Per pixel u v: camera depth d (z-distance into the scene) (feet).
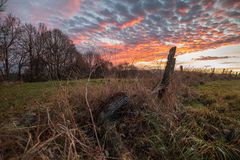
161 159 9.74
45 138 9.96
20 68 126.52
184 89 21.83
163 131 11.41
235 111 16.81
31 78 121.29
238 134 11.62
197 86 32.30
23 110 15.67
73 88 15.66
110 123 11.63
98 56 17.17
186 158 9.53
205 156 9.78
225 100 21.16
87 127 11.34
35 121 12.04
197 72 37.06
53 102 14.03
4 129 9.84
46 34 124.36
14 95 25.44
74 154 8.32
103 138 10.52
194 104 18.97
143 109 13.50
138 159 9.68
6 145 9.14
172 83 17.97
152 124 12.16
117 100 12.21
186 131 11.50
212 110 16.76
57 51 116.37
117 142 10.24
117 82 15.99
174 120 12.94
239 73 70.54
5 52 117.19
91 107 12.96
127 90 14.74
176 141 10.59
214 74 62.95
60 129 10.11
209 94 23.84
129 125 11.91
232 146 10.49
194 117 14.10
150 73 19.08
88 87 15.31
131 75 18.72
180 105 15.75
